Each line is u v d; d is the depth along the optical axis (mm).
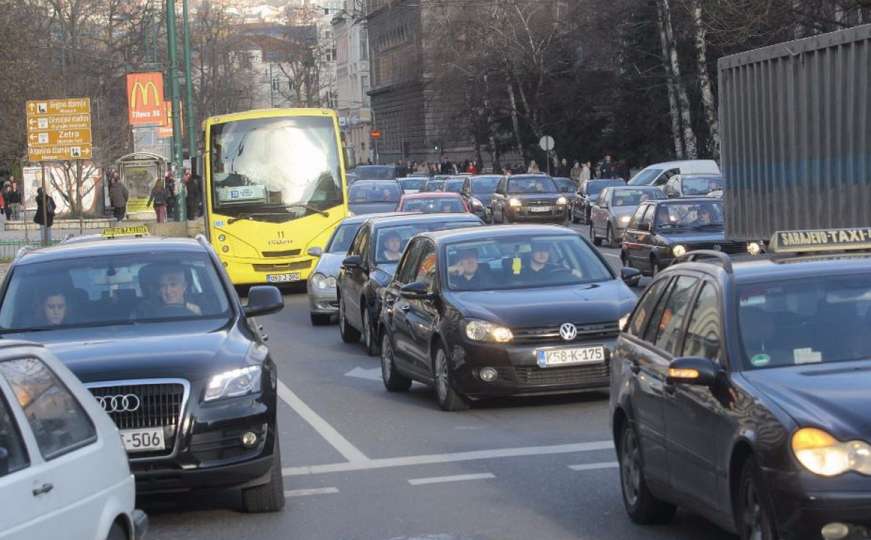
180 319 12961
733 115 24609
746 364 9195
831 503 7848
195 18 144375
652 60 83688
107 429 8438
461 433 15734
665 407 10109
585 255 18875
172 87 55969
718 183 50438
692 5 65000
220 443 11375
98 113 78938
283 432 16469
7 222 71938
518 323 16766
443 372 17422
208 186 38031
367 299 24094
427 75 133750
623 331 11758
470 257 18547
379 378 21391
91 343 12047
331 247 31594
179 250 13859
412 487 12883
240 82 162000
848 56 20531
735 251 31703
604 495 12203
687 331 10156
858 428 7980
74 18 81875
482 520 11398
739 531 8766
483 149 120750
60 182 74250
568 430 15641
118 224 67938
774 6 46500
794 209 22469
